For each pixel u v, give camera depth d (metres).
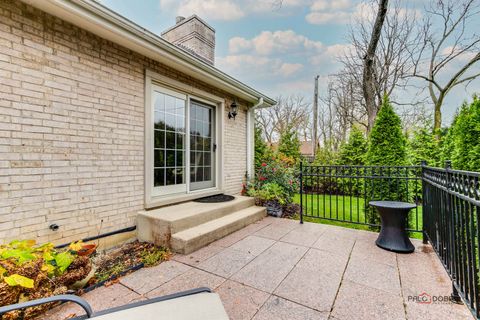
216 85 4.71
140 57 3.41
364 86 6.23
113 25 2.71
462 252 1.61
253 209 4.40
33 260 1.86
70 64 2.65
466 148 2.77
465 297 1.55
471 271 1.45
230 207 4.02
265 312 1.73
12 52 2.25
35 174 2.38
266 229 3.73
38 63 2.41
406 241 2.79
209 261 2.59
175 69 3.95
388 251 2.80
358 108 12.50
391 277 2.20
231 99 5.39
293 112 19.89
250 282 2.15
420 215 5.18
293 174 5.47
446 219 2.02
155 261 2.58
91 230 2.82
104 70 2.97
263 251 2.85
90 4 2.42
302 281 2.16
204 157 4.81
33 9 2.38
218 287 2.07
